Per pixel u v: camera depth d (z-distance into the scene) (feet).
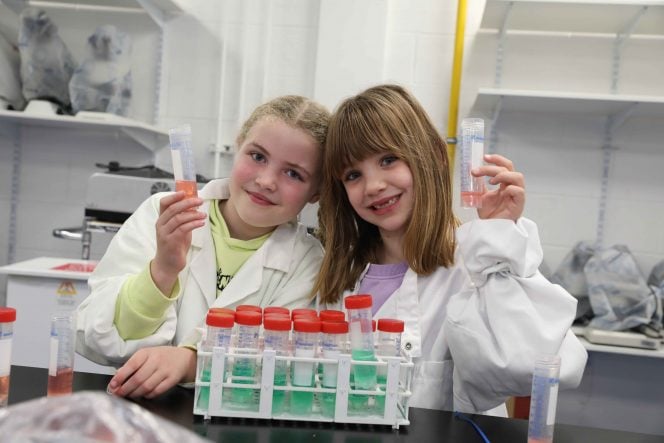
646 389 7.64
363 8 8.23
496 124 8.19
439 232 3.97
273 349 2.63
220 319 2.68
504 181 3.55
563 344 3.53
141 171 7.16
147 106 8.79
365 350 2.72
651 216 8.07
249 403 2.67
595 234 8.13
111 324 3.34
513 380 3.34
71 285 6.32
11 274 6.33
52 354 2.61
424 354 3.91
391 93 3.94
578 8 7.09
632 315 6.79
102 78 7.97
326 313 2.81
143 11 8.69
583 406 7.75
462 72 8.23
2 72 8.12
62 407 1.50
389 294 4.01
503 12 7.41
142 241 3.88
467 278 3.99
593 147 8.12
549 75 8.12
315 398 2.77
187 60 8.74
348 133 3.68
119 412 1.53
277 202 3.74
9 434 1.44
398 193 3.76
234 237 4.20
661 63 7.96
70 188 8.86
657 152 8.04
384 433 2.55
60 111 8.06
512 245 3.41
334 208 4.00
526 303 3.41
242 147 3.83
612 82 8.04
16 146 8.84
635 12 7.14
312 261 4.14
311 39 8.57
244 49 8.67
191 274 3.89
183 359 3.06
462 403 3.72
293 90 8.63
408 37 8.33
